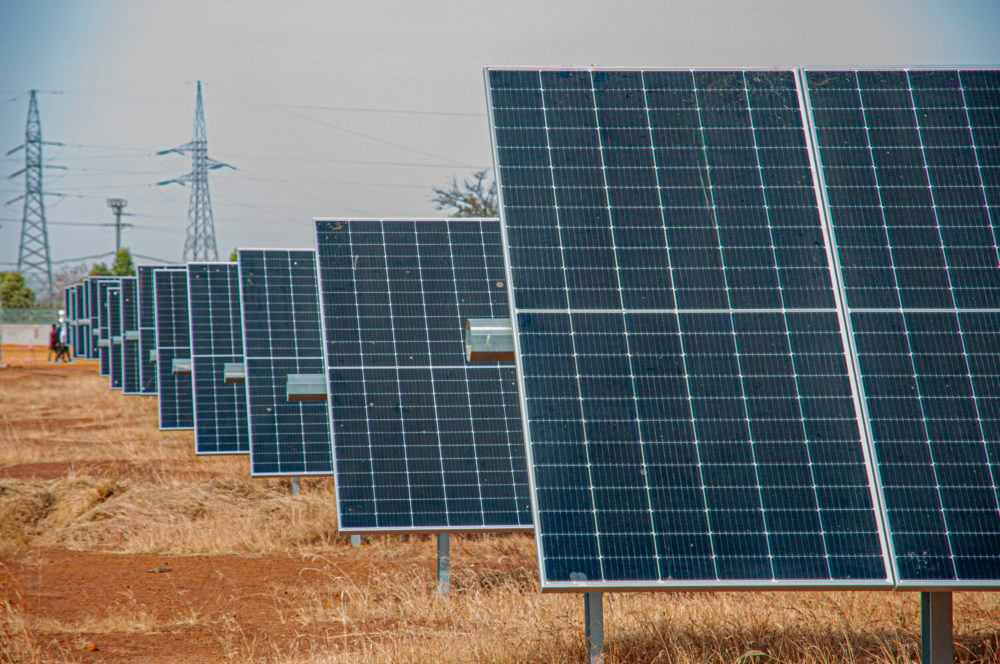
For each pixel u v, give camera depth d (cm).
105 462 13325
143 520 9169
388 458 6294
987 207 4516
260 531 8869
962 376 4131
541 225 4219
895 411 4025
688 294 4175
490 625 5191
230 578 7306
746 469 3847
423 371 6675
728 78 4666
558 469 3750
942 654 3844
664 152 4456
